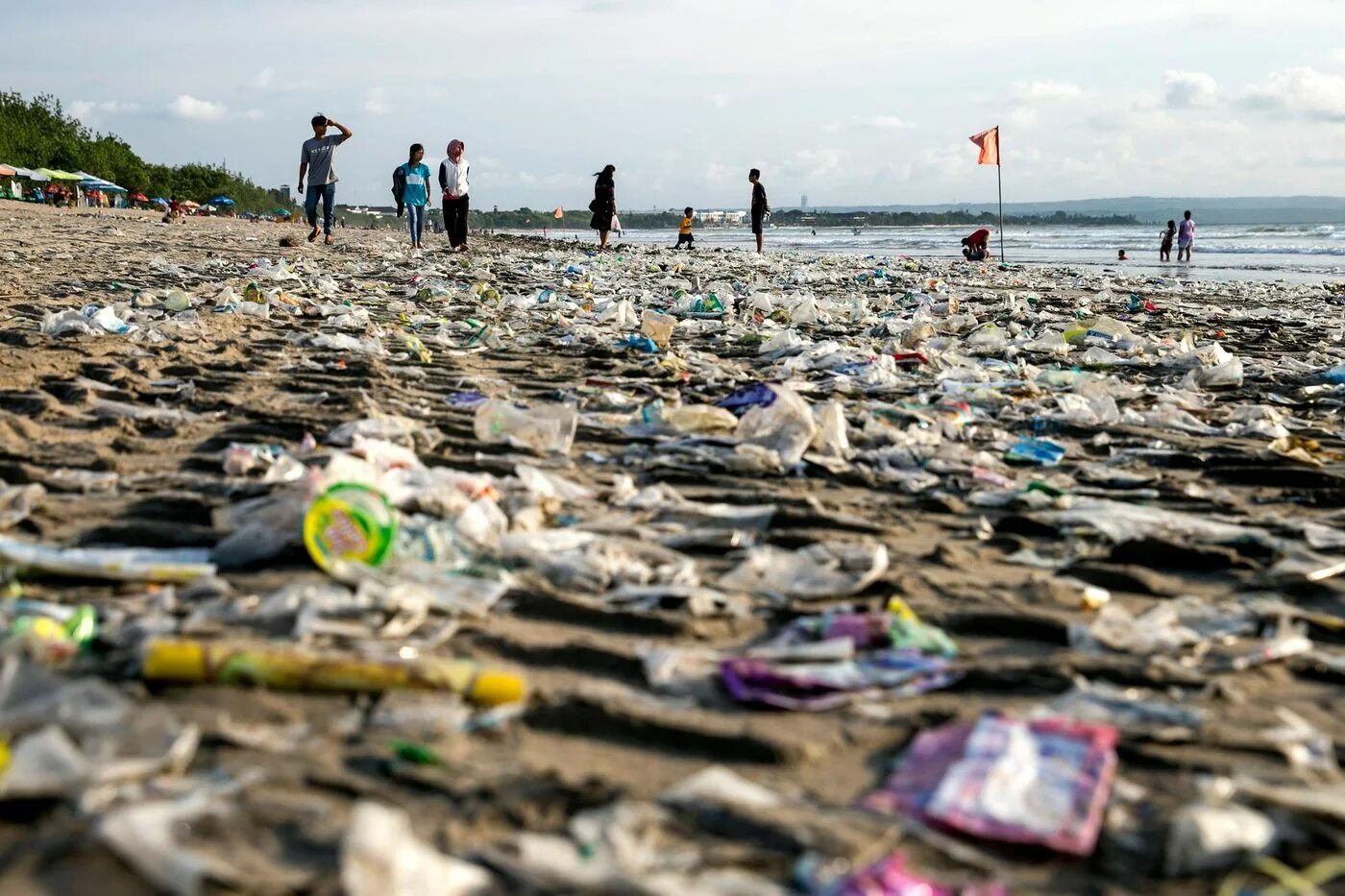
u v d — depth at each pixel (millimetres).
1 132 78875
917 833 1857
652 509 3795
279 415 4902
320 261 15406
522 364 6977
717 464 4422
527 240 35625
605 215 24578
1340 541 3609
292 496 3152
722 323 9672
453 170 19438
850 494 4148
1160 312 12070
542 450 4590
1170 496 4223
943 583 3137
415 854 1589
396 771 1966
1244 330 10445
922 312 11062
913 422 5484
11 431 4375
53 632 2332
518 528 3428
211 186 120812
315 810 1827
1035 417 5715
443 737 2125
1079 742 2104
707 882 1675
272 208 142625
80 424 4598
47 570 2805
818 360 7477
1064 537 3623
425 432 4648
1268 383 7188
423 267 14922
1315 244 42344
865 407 5777
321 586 2814
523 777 1986
